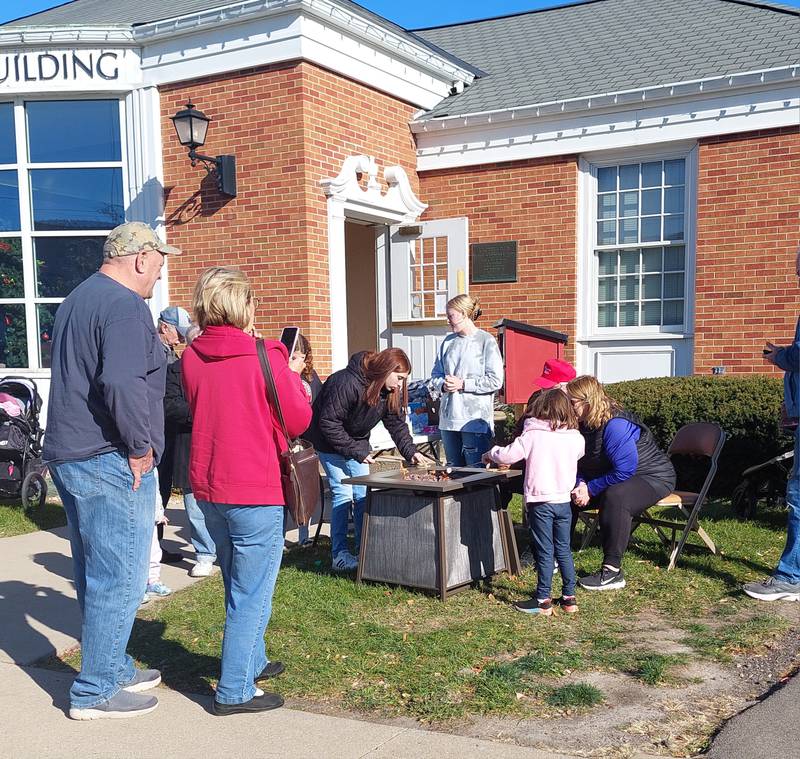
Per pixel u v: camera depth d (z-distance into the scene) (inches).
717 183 352.2
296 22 325.1
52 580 220.5
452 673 151.4
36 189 382.6
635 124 364.5
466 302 265.7
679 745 124.9
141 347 131.6
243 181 345.1
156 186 364.2
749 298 348.2
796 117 334.0
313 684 149.1
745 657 159.0
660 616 183.8
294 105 330.0
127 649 169.8
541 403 186.9
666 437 301.1
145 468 135.1
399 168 383.6
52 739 131.0
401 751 123.3
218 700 137.6
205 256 356.8
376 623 180.5
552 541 185.9
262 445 132.5
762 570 213.9
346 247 494.3
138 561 139.1
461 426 262.1
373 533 207.2
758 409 283.9
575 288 382.3
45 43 363.9
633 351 376.8
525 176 390.3
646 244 373.1
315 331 337.4
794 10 409.1
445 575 194.7
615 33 460.1
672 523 223.5
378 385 210.5
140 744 128.5
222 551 140.3
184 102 357.1
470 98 419.8
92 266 381.1
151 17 401.4
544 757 120.4
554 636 171.2
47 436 137.8
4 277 388.2
